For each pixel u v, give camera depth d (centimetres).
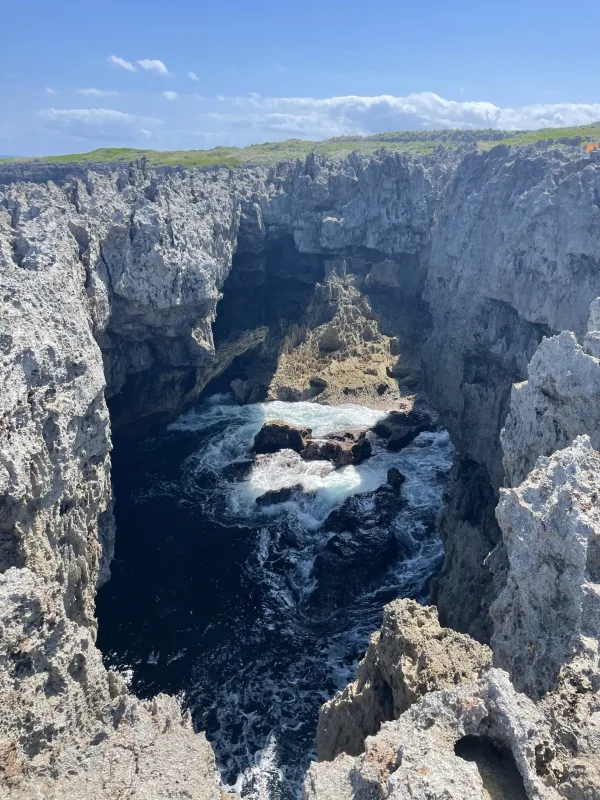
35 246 5119
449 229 8900
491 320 7225
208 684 4775
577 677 2133
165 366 8169
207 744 2216
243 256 11256
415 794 1628
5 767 1945
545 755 1836
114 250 6619
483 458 5866
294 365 10056
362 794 1783
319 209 11531
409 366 9831
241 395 9562
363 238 11462
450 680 2738
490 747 1931
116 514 6775
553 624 2539
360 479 7338
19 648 2242
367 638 5188
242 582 5838
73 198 6881
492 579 4372
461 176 8888
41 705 2208
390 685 3112
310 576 5869
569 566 2498
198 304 7544
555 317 6091
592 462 2789
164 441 8388
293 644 5153
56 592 2653
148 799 1912
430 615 3256
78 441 4438
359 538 6172
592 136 10131
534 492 2741
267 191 11675
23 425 3616
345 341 10194
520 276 6619
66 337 4388
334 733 3347
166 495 7169
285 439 8081
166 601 5572
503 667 2719
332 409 9031
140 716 2334
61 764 2075
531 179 7069
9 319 3900
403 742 1859
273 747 4312
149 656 5003
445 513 5884
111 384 7388
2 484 3203
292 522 6725
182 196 8562
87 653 2489
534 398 3800
